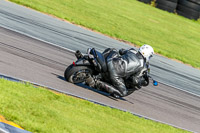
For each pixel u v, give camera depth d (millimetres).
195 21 124500
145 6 117250
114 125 20141
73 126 16922
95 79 26344
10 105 16359
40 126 15352
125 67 26688
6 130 13906
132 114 24891
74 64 25844
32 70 26406
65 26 55594
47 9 63469
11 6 55344
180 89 43281
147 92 35094
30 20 50031
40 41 39969
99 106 23281
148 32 80938
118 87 27203
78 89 25906
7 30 38969
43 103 18984
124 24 79312
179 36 90750
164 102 33938
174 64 59156
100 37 57938
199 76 57188
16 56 29125
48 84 24031
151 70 48062
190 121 31156
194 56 74062
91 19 71812
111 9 92188
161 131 23484
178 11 123562
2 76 21781
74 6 78625
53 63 32219
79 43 47625
